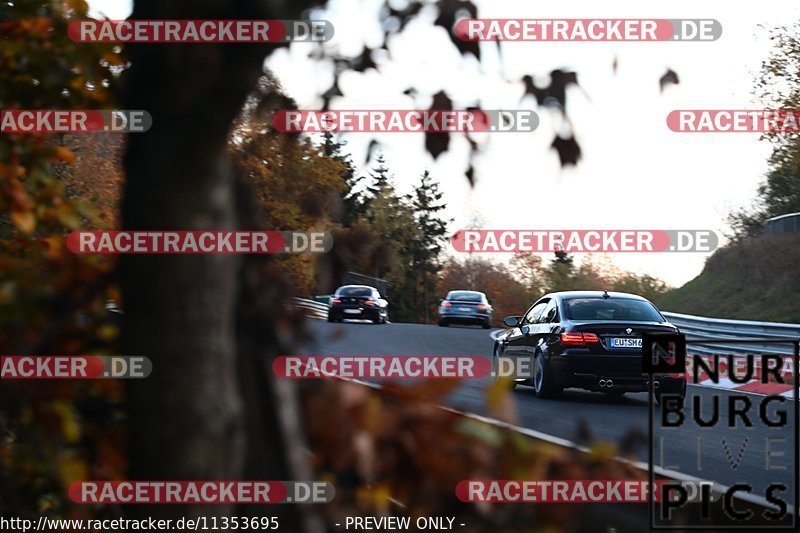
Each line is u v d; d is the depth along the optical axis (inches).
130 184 260.5
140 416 263.9
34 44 458.9
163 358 262.2
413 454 279.9
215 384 265.9
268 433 274.4
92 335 386.0
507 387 276.1
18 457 399.2
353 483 300.4
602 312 1819.6
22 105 466.3
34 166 464.4
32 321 333.7
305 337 282.8
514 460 276.1
